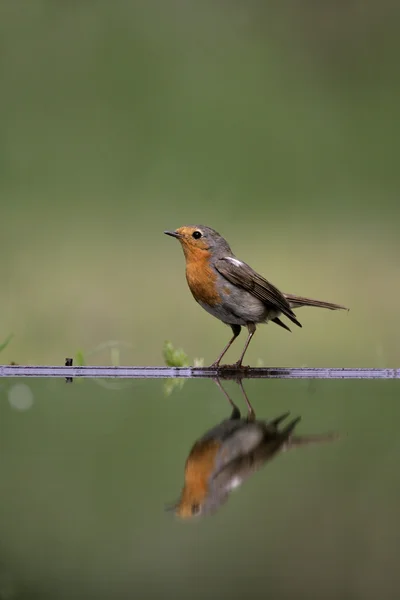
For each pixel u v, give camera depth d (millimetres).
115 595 2510
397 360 11859
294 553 2770
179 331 13344
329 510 3088
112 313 13836
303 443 4191
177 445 4141
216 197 21422
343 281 15961
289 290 15500
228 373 7203
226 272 7855
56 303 14055
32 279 15242
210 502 3189
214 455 3936
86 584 2594
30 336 12703
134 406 5371
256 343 12945
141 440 4305
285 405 5414
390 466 3709
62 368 6922
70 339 12703
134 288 14969
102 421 4801
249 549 2777
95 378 6797
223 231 19109
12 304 13867
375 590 2545
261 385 6457
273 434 4418
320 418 4895
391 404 5434
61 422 4793
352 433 4453
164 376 7086
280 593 2547
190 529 2936
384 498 3217
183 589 2557
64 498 3238
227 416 4953
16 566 2682
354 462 3801
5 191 20016
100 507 3111
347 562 2674
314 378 7055
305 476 3527
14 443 4207
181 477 3516
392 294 15617
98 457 3889
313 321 14180
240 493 3281
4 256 16000
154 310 14109
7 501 3162
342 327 13922
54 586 2615
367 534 2910
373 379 6934
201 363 8219
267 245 18172
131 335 13117
